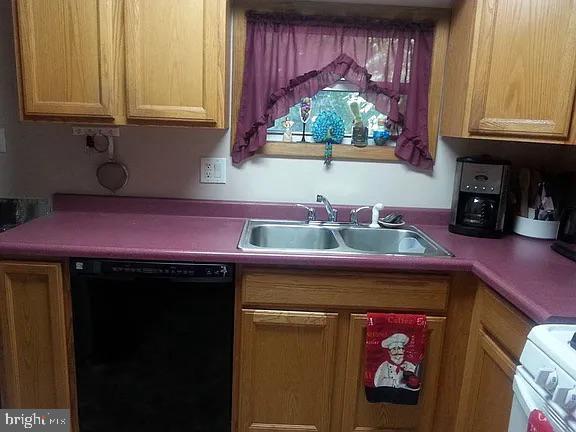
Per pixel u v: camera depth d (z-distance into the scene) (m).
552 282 1.36
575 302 1.20
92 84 1.68
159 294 1.58
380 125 2.07
